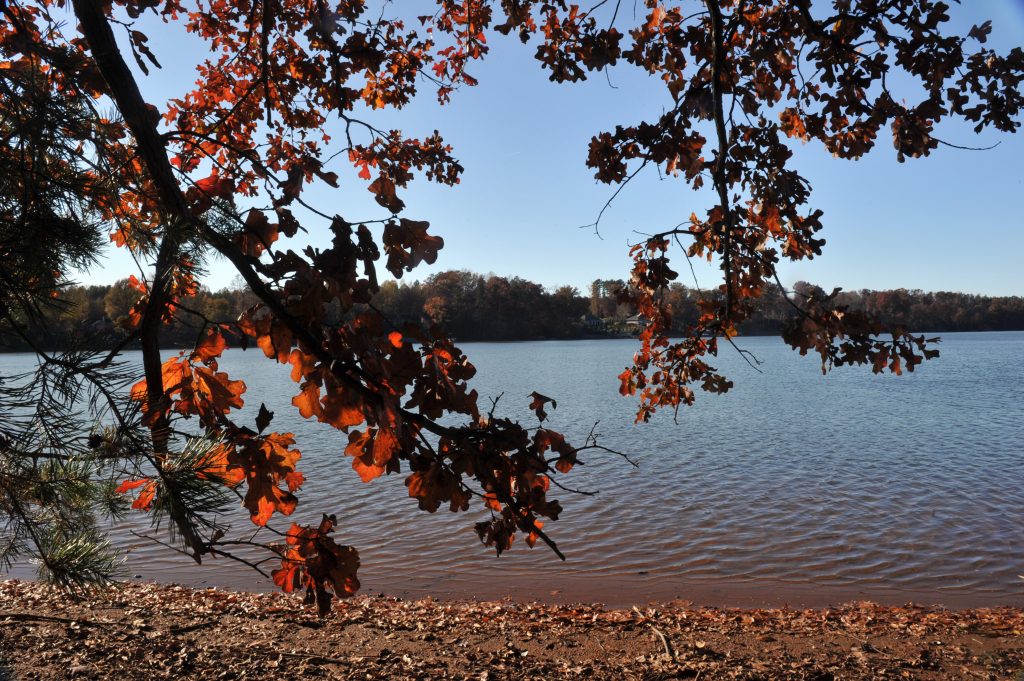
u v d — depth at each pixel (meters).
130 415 2.31
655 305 5.14
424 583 12.55
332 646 8.68
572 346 145.00
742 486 20.09
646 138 4.21
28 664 7.19
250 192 4.80
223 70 5.71
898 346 3.21
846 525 16.03
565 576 12.95
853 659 8.24
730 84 4.05
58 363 2.22
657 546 14.68
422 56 6.12
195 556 2.56
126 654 7.74
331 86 5.39
